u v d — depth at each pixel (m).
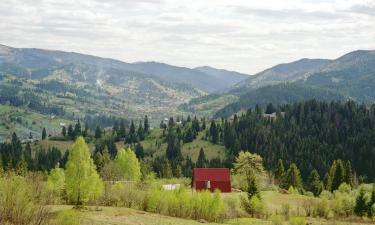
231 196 104.19
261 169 150.75
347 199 98.75
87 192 66.06
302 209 99.88
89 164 66.69
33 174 67.44
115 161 120.56
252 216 88.00
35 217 38.12
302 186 170.25
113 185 87.00
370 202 95.62
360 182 192.50
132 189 80.94
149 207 76.38
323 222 83.50
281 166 175.75
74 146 65.94
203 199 76.81
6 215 36.91
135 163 118.00
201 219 74.50
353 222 88.69
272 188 143.38
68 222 39.62
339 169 159.75
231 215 85.00
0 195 37.81
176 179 160.00
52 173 81.44
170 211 75.69
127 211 68.12
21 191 39.25
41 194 54.69
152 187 89.50
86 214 59.28
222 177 127.62
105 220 56.25
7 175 44.22
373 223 88.00
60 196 73.88
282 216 86.12
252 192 94.19
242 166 150.12
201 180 126.75
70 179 65.44
